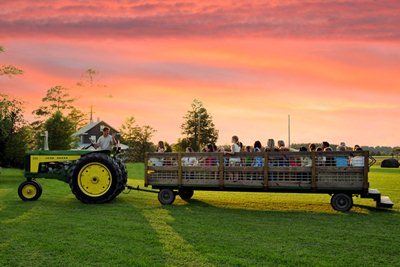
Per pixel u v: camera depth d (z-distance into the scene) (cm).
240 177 1147
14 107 2525
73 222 902
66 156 1273
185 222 912
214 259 634
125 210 1075
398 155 5347
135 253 665
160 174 1202
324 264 614
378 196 1092
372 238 773
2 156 2523
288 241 746
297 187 1104
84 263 617
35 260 631
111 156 1310
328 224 901
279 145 1310
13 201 1240
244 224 894
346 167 1074
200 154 1173
